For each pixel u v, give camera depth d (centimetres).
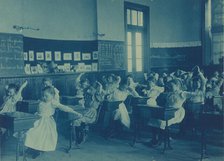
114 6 1159
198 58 1291
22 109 638
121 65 1186
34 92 838
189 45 1317
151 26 1309
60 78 917
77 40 1078
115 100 707
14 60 825
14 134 518
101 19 1114
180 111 610
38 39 965
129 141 657
